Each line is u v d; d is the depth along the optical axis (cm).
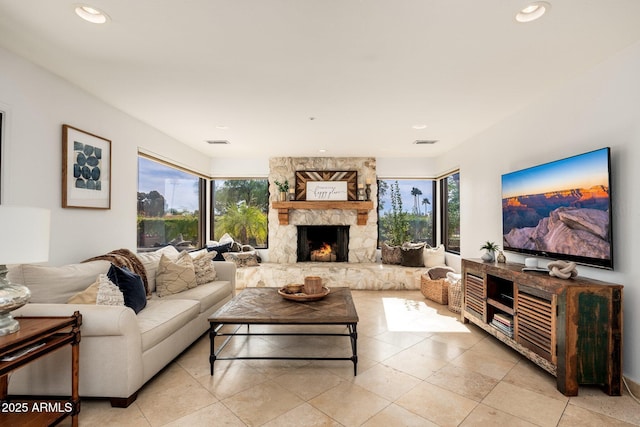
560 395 217
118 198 339
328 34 201
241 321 244
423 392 220
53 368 202
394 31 197
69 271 240
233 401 209
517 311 270
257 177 613
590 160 238
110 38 206
